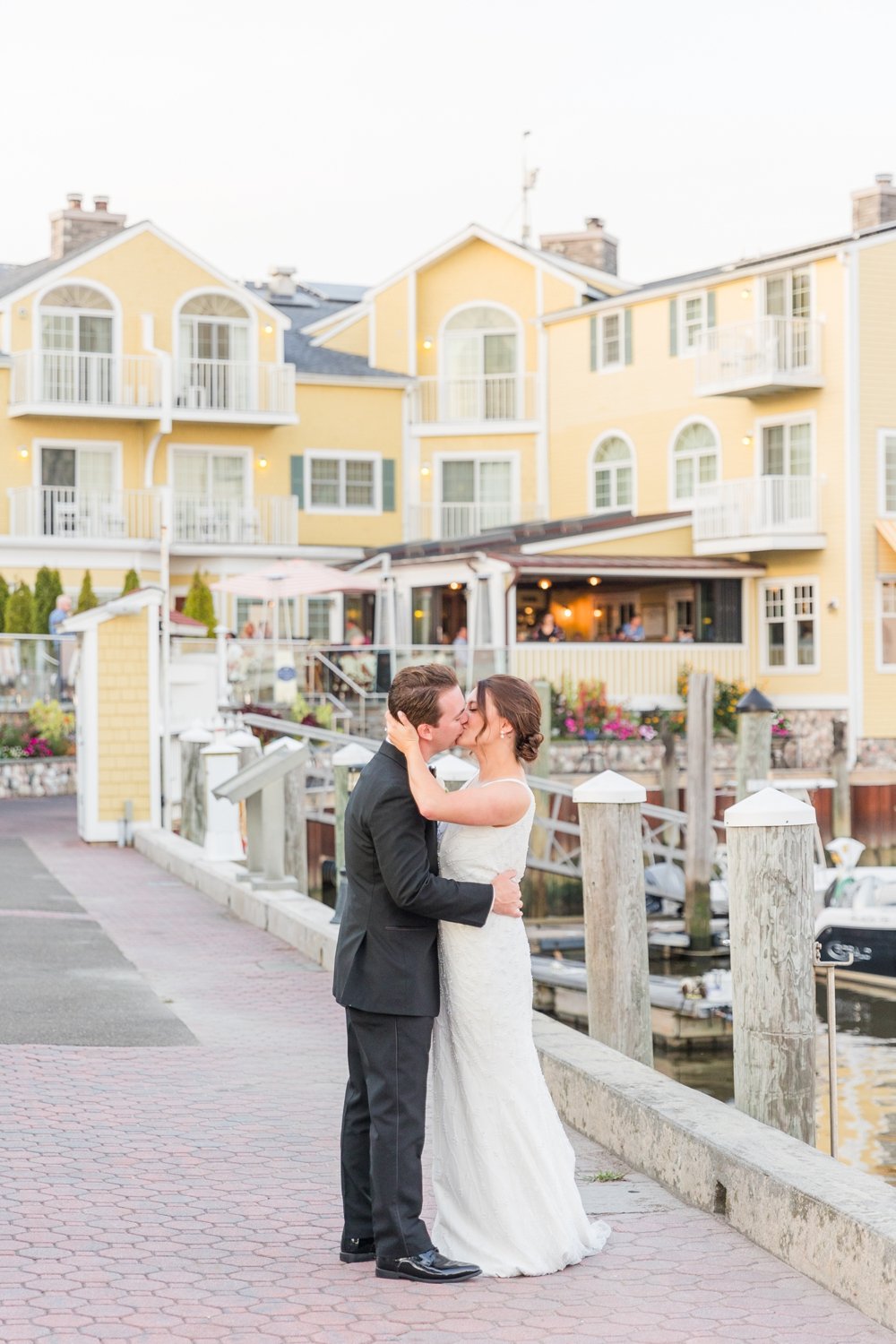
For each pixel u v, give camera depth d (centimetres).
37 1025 889
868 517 3391
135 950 1160
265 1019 927
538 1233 520
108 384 4031
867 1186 525
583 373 4034
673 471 3778
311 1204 584
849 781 2933
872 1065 1381
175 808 2166
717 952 2033
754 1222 551
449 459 4284
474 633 3272
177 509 4072
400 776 505
